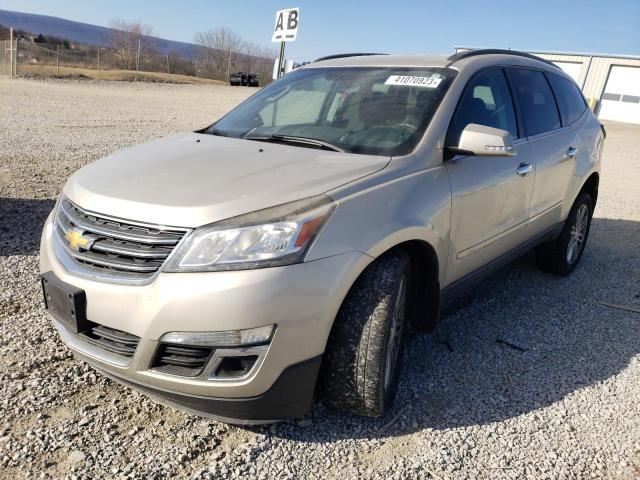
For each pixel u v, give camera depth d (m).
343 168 2.78
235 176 2.67
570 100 5.00
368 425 2.80
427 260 3.04
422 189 2.91
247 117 3.82
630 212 8.33
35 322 3.53
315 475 2.44
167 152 3.14
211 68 54.34
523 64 4.33
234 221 2.33
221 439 2.61
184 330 2.29
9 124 12.14
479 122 3.54
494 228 3.66
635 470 2.62
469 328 3.98
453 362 3.48
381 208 2.65
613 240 6.67
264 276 2.27
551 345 3.80
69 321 2.54
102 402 2.80
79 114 15.18
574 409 3.07
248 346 2.29
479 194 3.35
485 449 2.69
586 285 5.03
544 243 4.98
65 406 2.75
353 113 3.44
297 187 2.54
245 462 2.48
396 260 2.69
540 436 2.81
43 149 9.41
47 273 2.66
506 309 4.38
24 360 3.10
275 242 2.32
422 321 3.24
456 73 3.53
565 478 2.53
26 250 4.76
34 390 2.85
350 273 2.46
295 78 4.12
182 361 2.37
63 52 49.28
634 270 5.55
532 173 3.99
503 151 3.01
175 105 20.61
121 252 2.42
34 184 6.95
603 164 14.23
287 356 2.36
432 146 3.12
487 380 3.30
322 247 2.39
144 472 2.36
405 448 2.65
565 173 4.57
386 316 2.56
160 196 2.49
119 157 3.18
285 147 3.15
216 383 2.33
